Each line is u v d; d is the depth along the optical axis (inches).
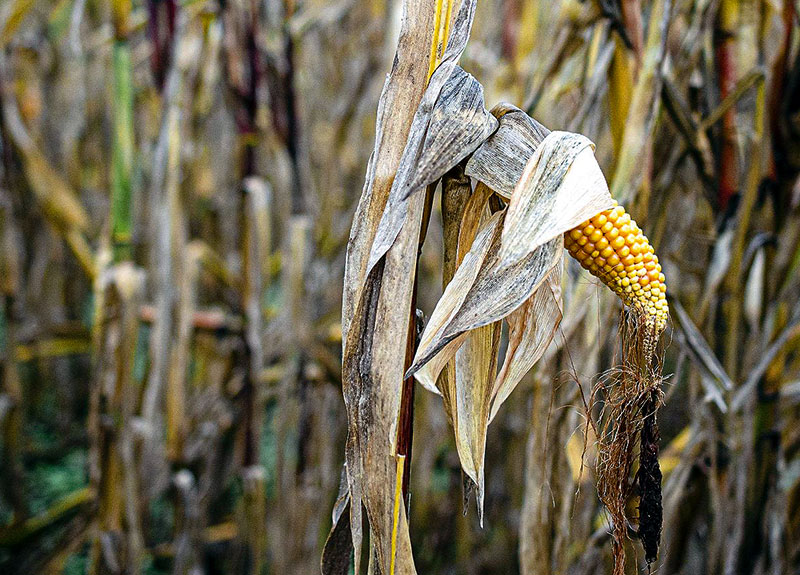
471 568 96.3
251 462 81.8
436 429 100.4
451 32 33.1
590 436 46.4
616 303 48.0
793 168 53.9
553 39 51.9
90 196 147.3
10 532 88.0
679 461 57.0
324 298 104.6
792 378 60.0
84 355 152.3
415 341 34.2
